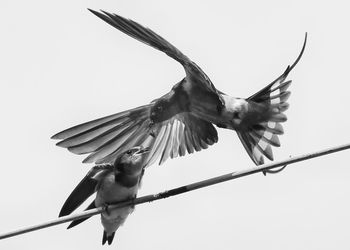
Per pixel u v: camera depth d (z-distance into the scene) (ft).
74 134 48.55
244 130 48.42
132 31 43.83
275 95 47.39
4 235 42.32
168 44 43.65
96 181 52.95
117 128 49.29
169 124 49.65
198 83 47.01
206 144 50.21
